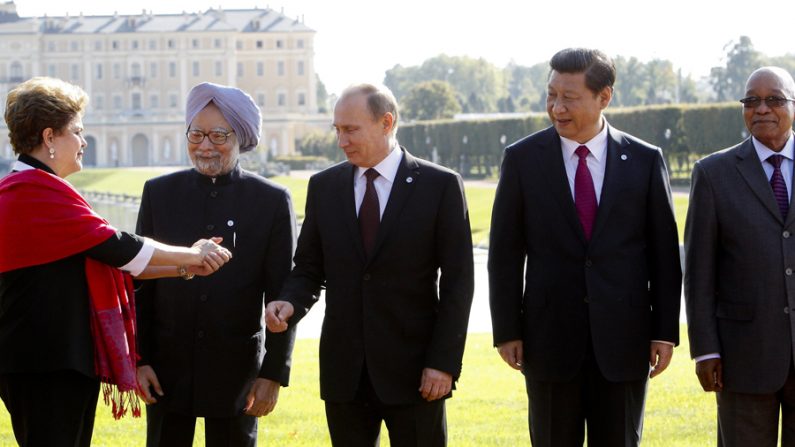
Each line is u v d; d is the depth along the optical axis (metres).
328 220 5.34
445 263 5.25
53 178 4.68
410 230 5.21
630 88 133.75
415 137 71.88
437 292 5.44
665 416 7.93
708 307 5.42
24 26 129.38
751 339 5.35
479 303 15.25
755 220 5.36
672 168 53.28
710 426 7.57
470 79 158.50
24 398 4.70
